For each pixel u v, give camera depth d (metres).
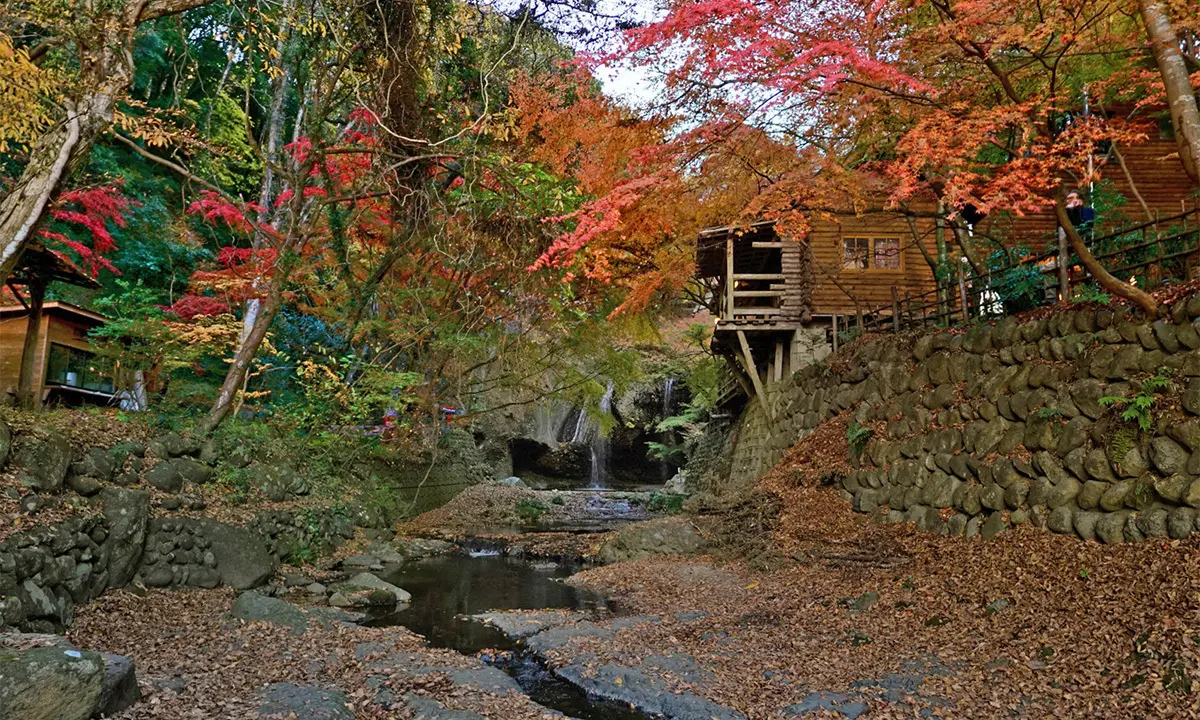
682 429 29.56
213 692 4.44
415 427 15.78
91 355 13.45
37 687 3.18
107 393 13.74
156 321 9.75
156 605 6.65
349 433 14.13
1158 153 13.54
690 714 4.80
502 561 12.33
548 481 30.89
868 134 9.73
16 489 5.84
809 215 10.33
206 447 9.27
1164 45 6.34
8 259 6.09
